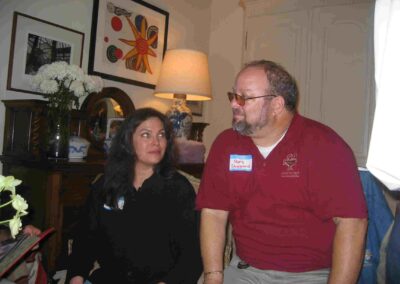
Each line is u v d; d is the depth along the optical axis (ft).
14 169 6.45
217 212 4.75
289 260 4.34
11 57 6.61
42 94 6.97
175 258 4.74
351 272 3.79
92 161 6.45
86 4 7.97
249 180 4.49
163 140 4.85
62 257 5.42
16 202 2.35
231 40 11.75
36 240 3.06
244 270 4.56
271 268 4.41
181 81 8.45
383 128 1.87
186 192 4.84
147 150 4.72
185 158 8.12
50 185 5.72
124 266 4.63
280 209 4.34
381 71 1.89
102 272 4.71
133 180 4.90
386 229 4.24
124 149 4.85
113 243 4.70
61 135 6.33
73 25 7.72
